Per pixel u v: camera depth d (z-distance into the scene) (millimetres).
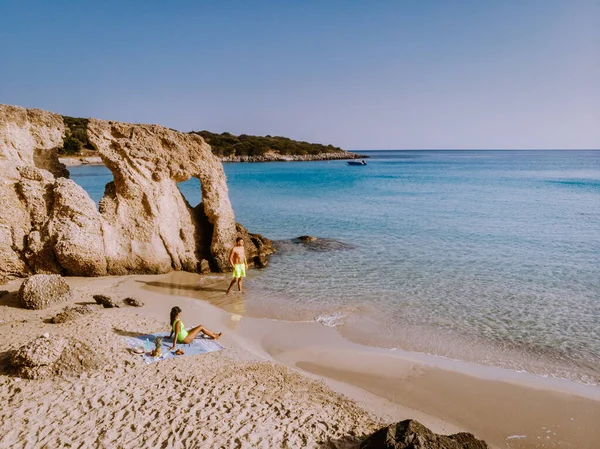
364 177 73312
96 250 14617
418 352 10125
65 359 8172
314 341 10562
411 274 16375
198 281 15344
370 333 11141
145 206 15750
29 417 6715
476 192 47938
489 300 13617
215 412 7102
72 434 6355
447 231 24703
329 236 23406
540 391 8484
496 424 7379
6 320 10430
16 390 7453
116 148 15609
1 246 13531
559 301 13531
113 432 6434
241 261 14195
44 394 7383
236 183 59438
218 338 10336
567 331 11383
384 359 9688
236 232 17812
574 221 28031
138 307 12141
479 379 8891
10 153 14328
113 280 14578
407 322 11891
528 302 13445
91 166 80125
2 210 13727
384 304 13250
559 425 7402
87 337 9609
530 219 28859
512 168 106750
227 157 133625
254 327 11289
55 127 15984
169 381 8062
